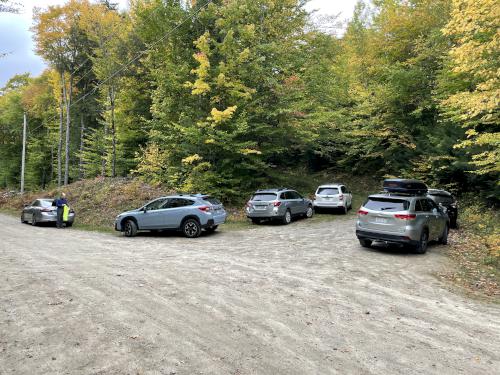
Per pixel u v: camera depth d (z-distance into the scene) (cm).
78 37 2844
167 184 2288
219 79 1916
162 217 1416
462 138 1864
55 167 4328
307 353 409
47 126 4141
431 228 1091
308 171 3475
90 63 3259
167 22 2194
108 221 1909
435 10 2148
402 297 650
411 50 2298
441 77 1827
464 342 456
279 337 451
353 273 812
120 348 407
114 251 1071
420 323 521
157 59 2320
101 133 3316
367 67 2566
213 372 358
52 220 1894
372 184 3022
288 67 2186
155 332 455
